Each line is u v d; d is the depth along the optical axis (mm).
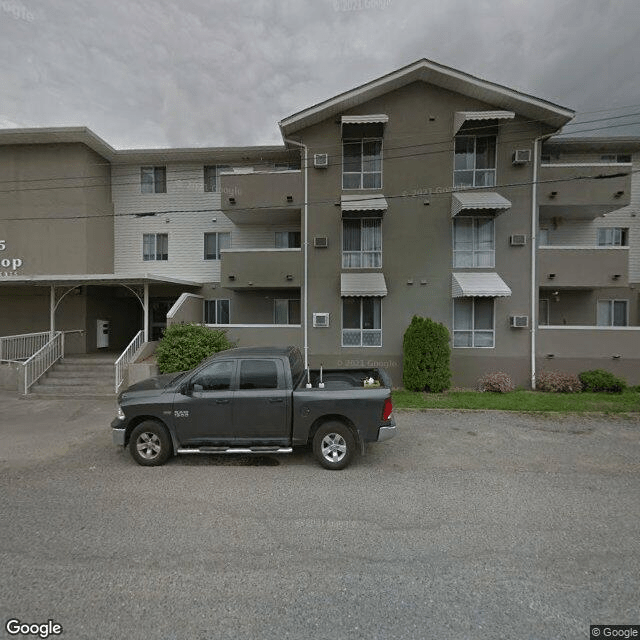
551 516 3760
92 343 13828
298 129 12016
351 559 3045
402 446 5969
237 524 3602
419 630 2312
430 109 11625
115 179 15117
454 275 11430
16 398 9672
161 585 2730
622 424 7168
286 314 14086
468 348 11359
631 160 14016
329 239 11867
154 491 4344
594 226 13703
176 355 10164
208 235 15023
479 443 6105
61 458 5449
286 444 5230
